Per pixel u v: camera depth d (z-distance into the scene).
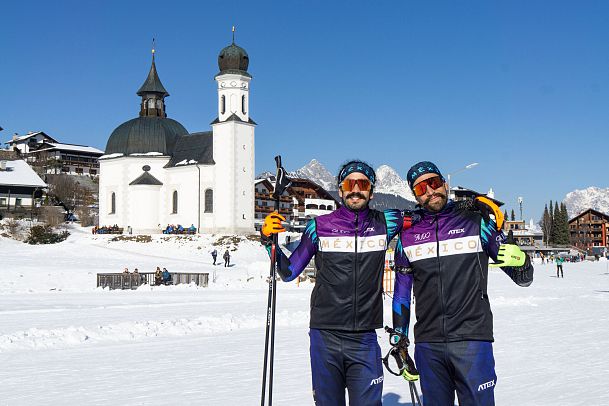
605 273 59.97
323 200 108.12
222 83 82.06
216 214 80.69
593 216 169.88
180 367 11.23
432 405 5.41
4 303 26.00
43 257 57.69
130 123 89.81
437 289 5.34
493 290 34.84
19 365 11.55
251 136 82.06
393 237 5.70
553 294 31.17
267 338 6.01
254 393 9.03
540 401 8.32
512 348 13.05
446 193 5.51
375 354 5.54
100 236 75.75
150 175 85.50
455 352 5.26
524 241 154.62
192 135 87.75
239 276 48.41
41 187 96.00
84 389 9.37
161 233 84.88
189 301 27.28
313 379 5.64
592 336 14.99
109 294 32.16
